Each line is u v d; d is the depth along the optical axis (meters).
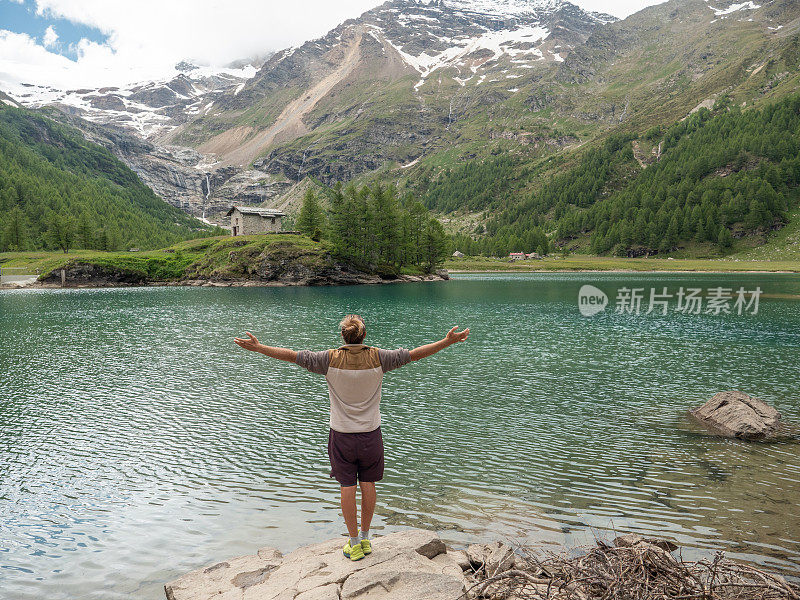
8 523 9.57
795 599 5.40
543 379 22.94
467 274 171.25
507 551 7.23
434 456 13.31
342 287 107.81
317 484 11.50
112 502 10.52
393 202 131.25
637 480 11.55
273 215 146.25
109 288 109.94
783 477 11.64
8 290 102.81
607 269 187.00
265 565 6.47
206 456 13.33
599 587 5.88
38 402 18.81
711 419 16.25
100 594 7.17
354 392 5.90
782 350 30.83
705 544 8.47
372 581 5.41
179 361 27.17
